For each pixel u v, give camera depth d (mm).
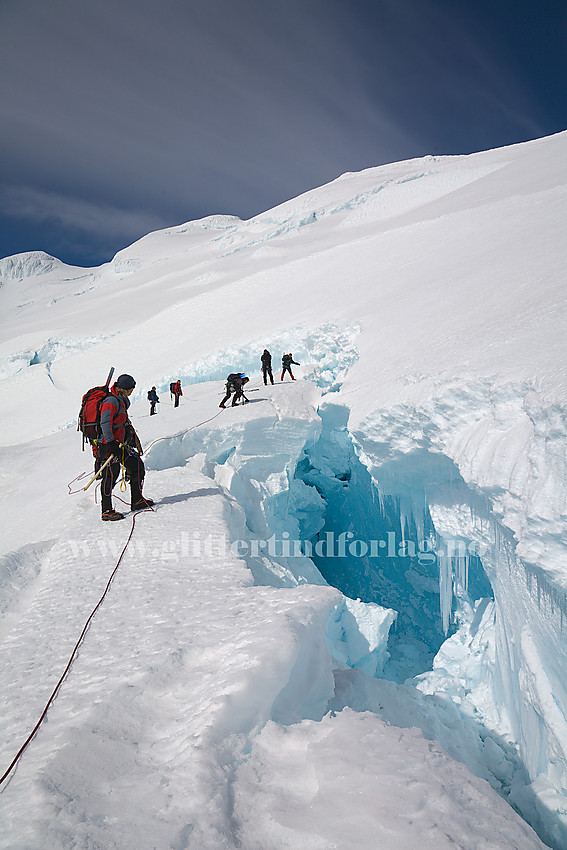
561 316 5355
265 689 1844
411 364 7383
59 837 1258
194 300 31516
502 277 8742
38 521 6859
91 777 1518
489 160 47250
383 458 6922
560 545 3104
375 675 7785
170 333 28234
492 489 4051
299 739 1757
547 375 4023
